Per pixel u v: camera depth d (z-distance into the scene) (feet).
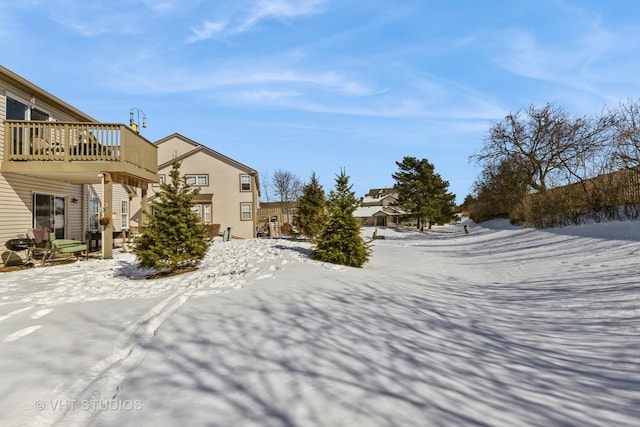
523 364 10.30
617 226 37.22
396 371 9.50
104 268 30.94
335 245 30.60
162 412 7.45
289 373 9.14
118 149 35.86
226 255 37.06
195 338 11.60
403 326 13.75
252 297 16.74
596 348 11.41
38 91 36.42
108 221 36.45
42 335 12.26
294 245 47.32
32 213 37.68
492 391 8.52
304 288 18.92
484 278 26.94
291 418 7.13
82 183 46.80
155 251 24.72
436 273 28.91
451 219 140.15
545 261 30.53
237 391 8.23
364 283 21.52
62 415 7.50
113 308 15.69
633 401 7.98
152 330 12.69
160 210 25.27
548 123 76.38
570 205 50.98
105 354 10.58
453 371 9.68
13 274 28.09
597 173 47.70
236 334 11.96
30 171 33.76
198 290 18.52
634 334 12.17
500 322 14.98
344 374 9.16
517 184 83.05
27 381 8.94
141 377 9.04
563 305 16.78
